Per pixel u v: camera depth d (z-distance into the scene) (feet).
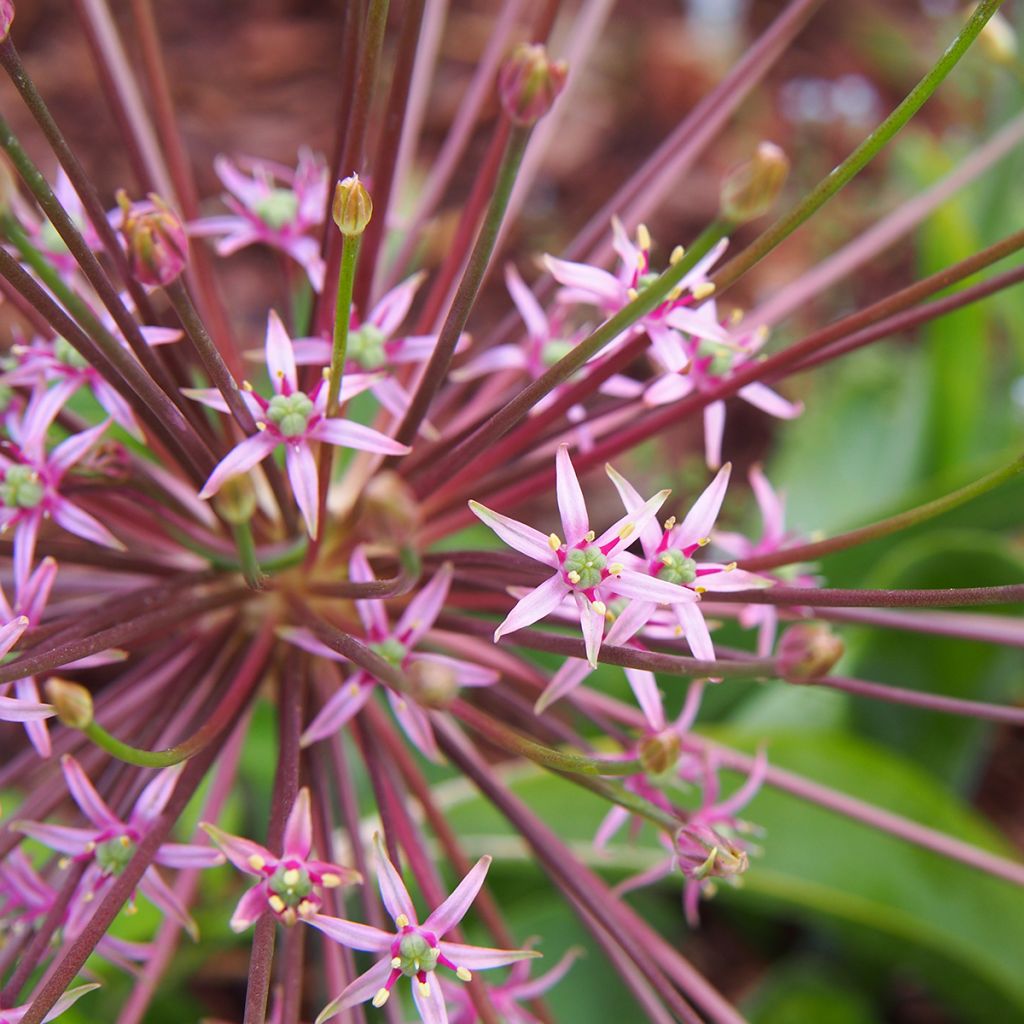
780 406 0.37
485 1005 0.31
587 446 0.41
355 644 0.29
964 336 0.62
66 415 0.39
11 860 0.33
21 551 0.33
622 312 0.28
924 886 0.50
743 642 0.56
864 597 0.29
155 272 0.28
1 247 0.28
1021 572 0.51
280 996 0.32
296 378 0.36
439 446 0.38
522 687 0.58
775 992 0.56
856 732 0.60
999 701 0.63
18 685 0.31
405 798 0.38
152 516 0.39
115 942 0.34
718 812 0.37
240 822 0.57
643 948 0.36
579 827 0.52
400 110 0.35
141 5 0.41
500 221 0.29
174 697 0.38
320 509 0.34
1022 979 0.48
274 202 0.40
